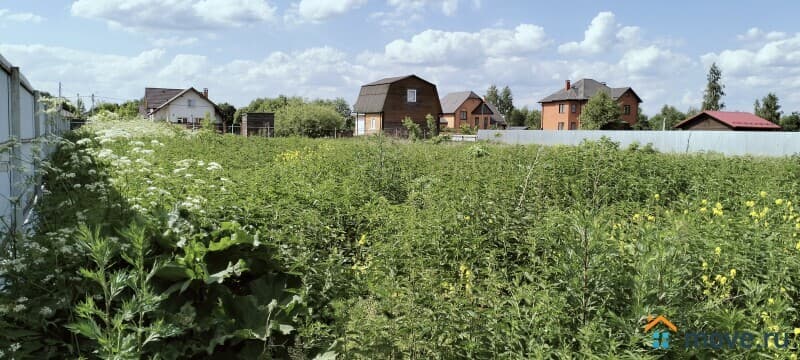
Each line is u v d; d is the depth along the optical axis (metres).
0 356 3.29
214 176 8.50
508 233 6.30
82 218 4.78
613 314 3.59
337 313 4.12
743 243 5.11
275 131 44.44
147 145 16.59
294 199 7.65
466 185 9.01
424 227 6.36
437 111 53.62
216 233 4.86
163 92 75.06
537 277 4.53
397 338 3.96
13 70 7.52
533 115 104.19
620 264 4.08
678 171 11.34
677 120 75.62
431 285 4.46
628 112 71.44
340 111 85.31
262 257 4.71
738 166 12.74
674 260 3.89
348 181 9.70
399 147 16.59
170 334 3.54
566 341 3.75
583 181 10.12
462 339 3.88
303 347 4.16
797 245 5.12
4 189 6.41
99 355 3.46
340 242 6.98
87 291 3.91
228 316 4.21
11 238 4.49
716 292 4.56
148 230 4.53
